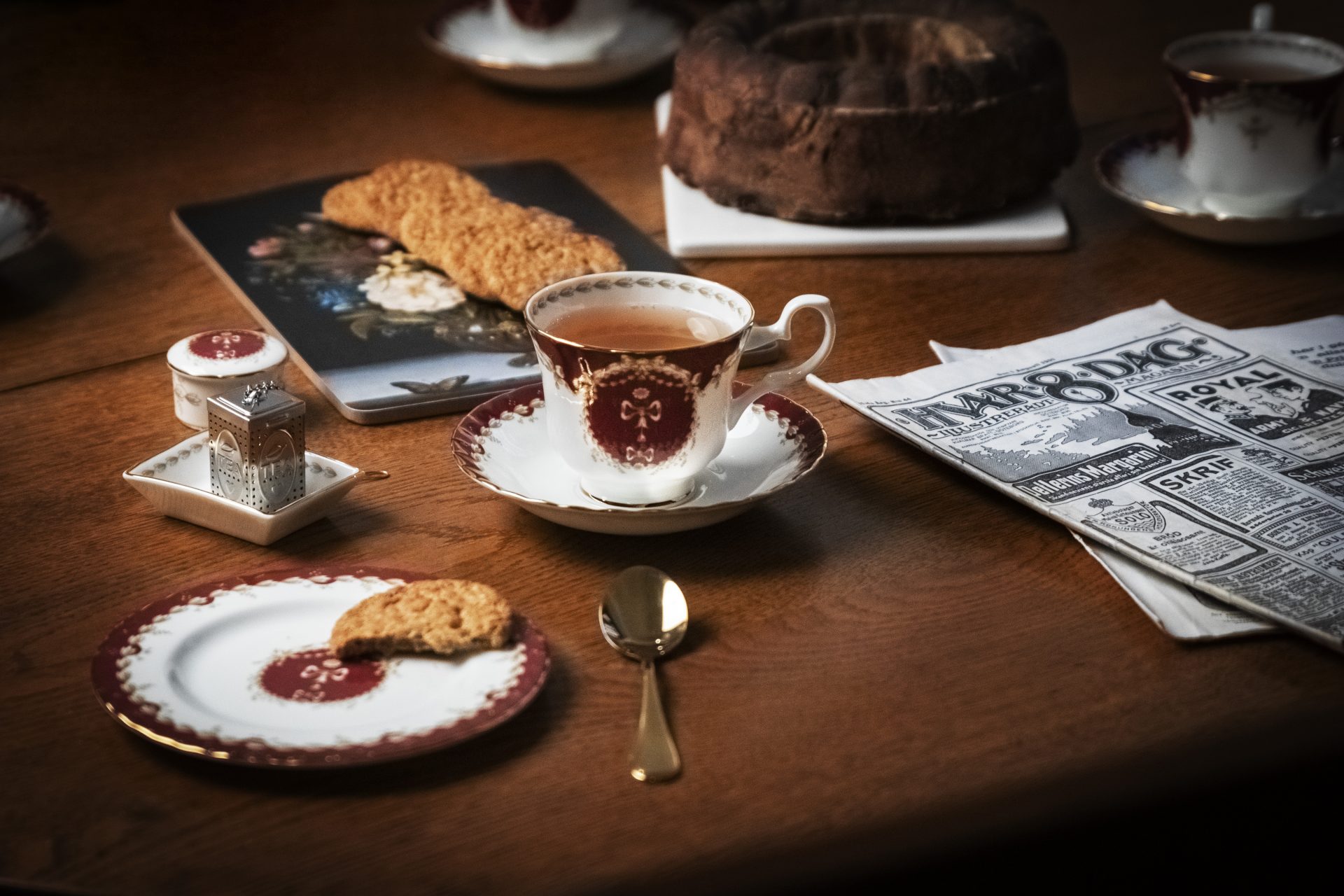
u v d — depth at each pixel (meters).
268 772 1.01
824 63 1.39
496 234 1.32
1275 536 1.11
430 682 1.04
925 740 1.03
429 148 1.52
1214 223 1.37
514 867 0.98
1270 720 1.04
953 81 1.37
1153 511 1.13
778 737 1.03
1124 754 1.03
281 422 1.12
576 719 1.04
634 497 1.13
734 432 1.17
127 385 1.25
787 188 1.39
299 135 1.55
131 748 1.03
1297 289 1.35
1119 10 1.81
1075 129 1.43
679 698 1.05
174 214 1.41
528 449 1.16
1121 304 1.33
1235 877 1.12
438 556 1.12
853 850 0.98
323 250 1.36
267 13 1.80
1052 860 1.09
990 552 1.13
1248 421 1.19
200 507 1.13
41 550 1.12
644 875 0.98
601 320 1.14
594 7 1.59
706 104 1.41
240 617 1.06
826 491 1.17
